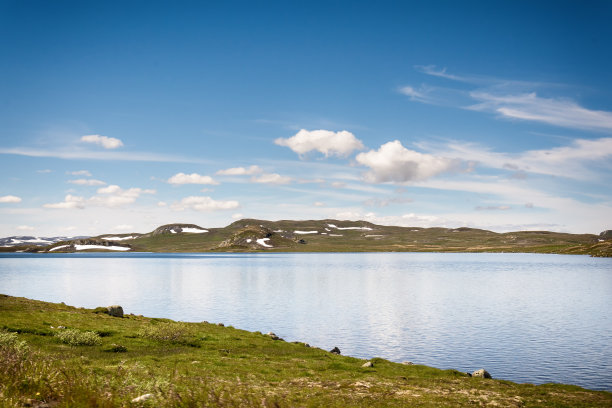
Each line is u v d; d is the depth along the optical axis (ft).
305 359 128.26
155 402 48.26
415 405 76.48
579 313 276.21
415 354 171.63
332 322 246.88
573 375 141.79
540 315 269.23
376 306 311.88
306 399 72.59
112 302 338.34
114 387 52.54
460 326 232.73
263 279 562.25
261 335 172.14
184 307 311.47
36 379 53.78
